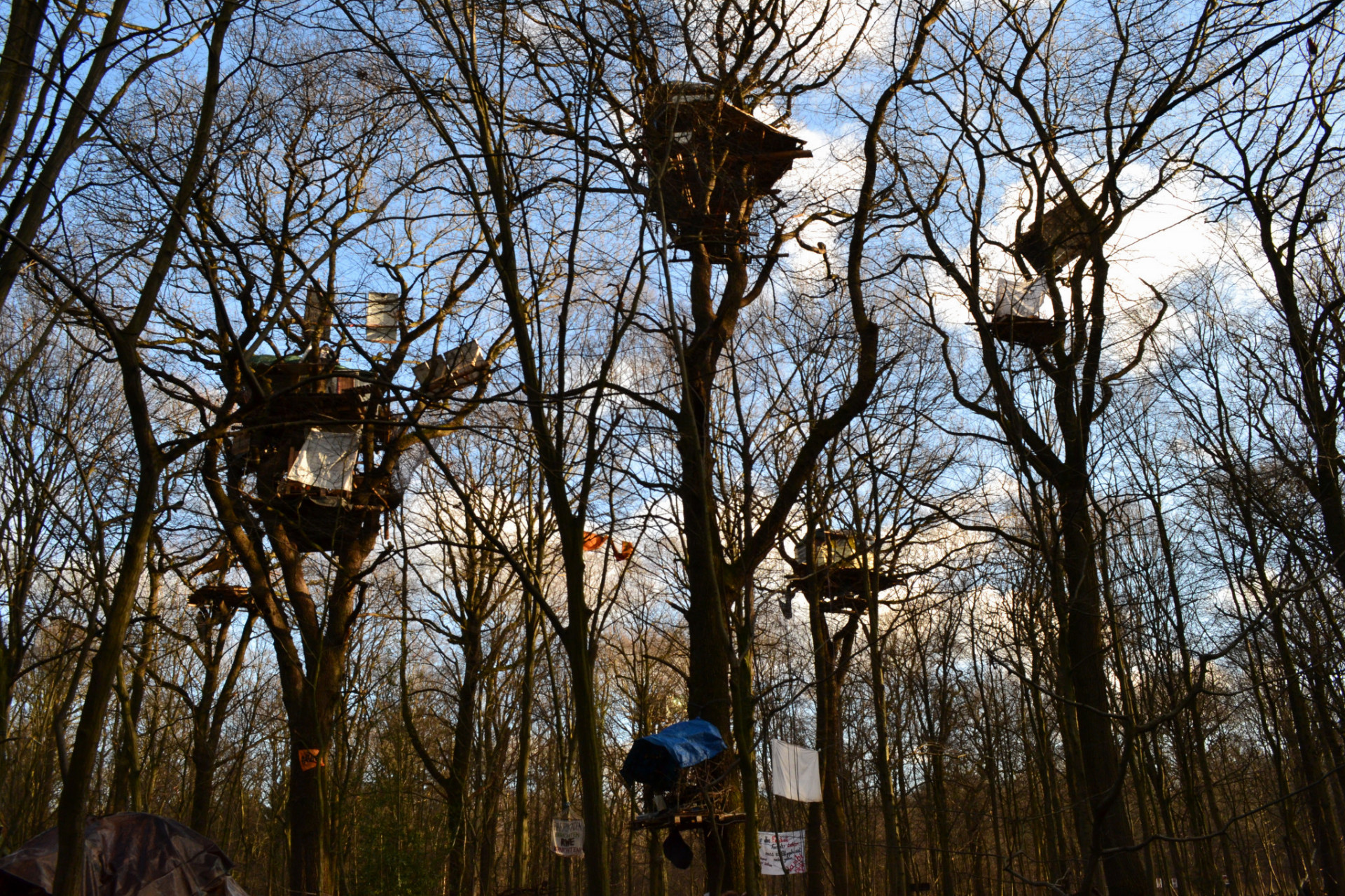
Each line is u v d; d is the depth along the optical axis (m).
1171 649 19.41
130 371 6.93
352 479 15.41
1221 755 31.64
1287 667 15.81
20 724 21.58
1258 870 34.03
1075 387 10.73
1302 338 11.95
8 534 11.97
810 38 11.78
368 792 18.48
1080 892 5.66
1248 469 11.55
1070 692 9.08
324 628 16.27
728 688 11.07
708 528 8.66
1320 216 11.69
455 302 15.96
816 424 11.79
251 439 15.63
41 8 7.64
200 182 10.73
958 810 34.41
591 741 7.42
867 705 30.86
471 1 8.70
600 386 8.01
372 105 10.85
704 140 10.91
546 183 8.78
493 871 24.73
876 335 11.70
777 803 25.56
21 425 11.70
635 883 51.59
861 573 19.23
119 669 17.36
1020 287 12.16
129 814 11.38
